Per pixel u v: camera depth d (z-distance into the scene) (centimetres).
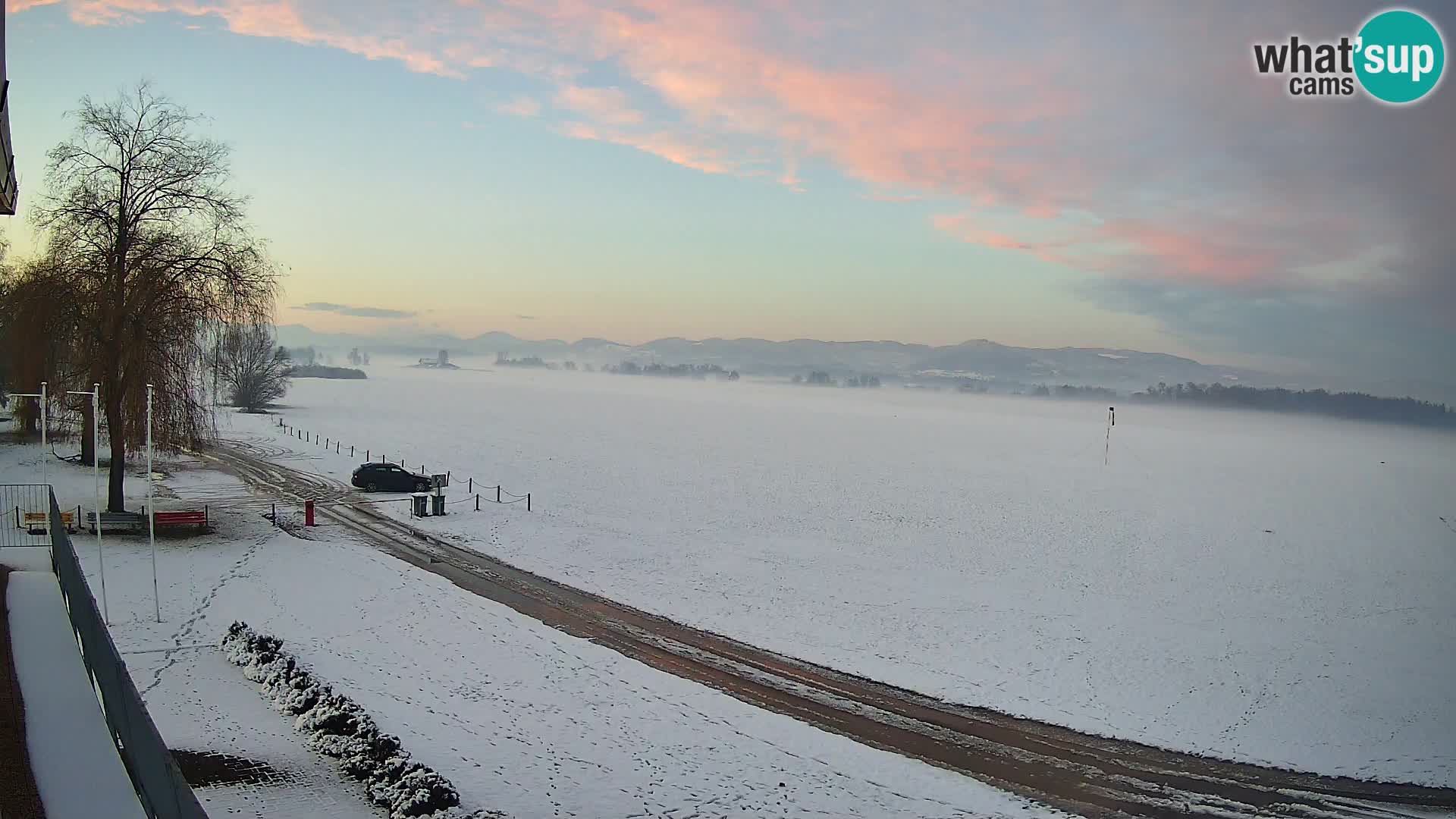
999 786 1806
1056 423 16700
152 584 2889
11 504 3978
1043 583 3603
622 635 2666
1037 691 2372
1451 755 2073
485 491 5338
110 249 3569
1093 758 1973
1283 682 2528
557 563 3538
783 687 2312
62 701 1586
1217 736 2136
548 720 2008
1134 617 3147
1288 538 4878
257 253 3847
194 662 2247
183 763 1692
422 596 2953
